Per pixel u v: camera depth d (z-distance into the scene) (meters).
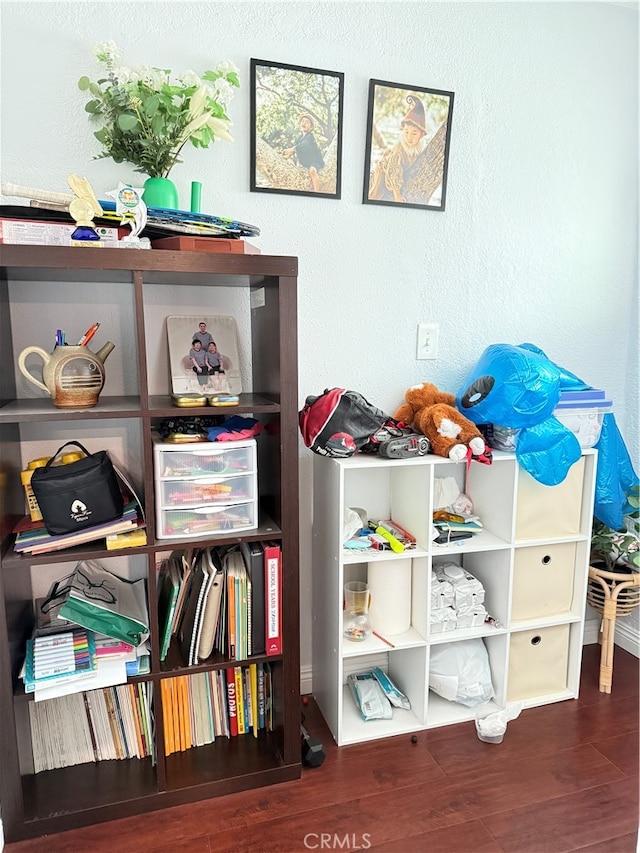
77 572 1.62
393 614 1.77
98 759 1.59
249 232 1.47
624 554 1.96
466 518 1.89
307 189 1.74
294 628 1.53
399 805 1.48
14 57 1.48
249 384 1.78
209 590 1.47
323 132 1.73
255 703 1.68
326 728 1.79
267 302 1.53
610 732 1.76
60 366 1.34
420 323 1.93
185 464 1.42
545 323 2.08
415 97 1.79
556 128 1.98
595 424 1.84
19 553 1.34
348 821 1.43
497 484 1.82
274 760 1.58
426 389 1.82
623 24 2.01
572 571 1.91
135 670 1.43
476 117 1.88
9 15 1.47
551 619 1.88
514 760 1.64
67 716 1.55
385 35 1.76
